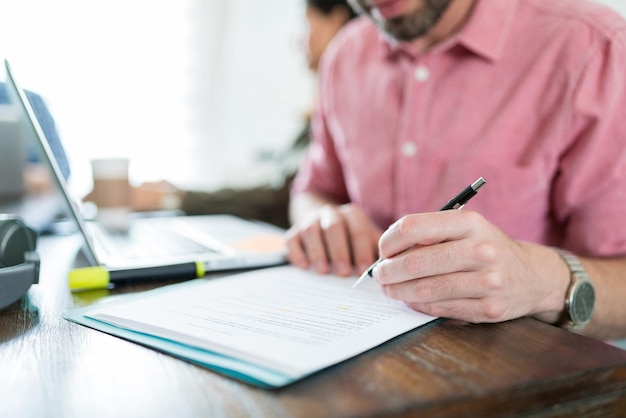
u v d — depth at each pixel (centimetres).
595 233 74
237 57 225
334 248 64
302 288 55
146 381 33
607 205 74
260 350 36
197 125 225
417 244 47
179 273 61
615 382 35
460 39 83
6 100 97
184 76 218
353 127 101
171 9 207
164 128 217
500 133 82
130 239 83
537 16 82
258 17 223
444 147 86
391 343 39
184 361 36
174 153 222
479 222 46
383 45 96
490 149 83
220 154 233
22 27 179
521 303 46
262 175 213
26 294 53
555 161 80
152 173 213
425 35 87
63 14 186
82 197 105
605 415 35
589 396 34
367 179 97
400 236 46
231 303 48
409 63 91
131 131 208
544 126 80
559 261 53
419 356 37
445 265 44
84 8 190
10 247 52
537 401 33
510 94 82
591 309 54
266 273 62
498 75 83
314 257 64
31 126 59
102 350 38
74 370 35
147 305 47
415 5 81
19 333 42
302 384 32
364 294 53
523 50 81
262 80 232
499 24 83
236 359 35
